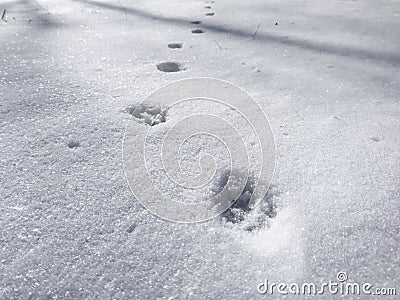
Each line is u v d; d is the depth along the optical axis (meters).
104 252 0.26
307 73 0.54
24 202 0.30
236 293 0.24
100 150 0.36
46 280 0.24
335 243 0.27
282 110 0.44
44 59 0.58
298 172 0.34
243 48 0.65
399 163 0.35
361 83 0.51
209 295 0.24
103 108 0.44
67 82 0.50
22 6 0.95
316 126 0.41
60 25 0.78
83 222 0.29
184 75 0.53
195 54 0.62
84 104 0.44
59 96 0.46
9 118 0.41
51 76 0.52
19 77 0.51
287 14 0.86
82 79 0.51
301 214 0.30
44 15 0.86
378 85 0.50
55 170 0.34
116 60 0.58
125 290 0.24
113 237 0.27
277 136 0.39
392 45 0.65
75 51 0.62
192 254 0.26
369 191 0.32
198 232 0.28
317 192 0.32
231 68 0.56
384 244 0.27
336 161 0.35
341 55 0.61
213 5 0.96
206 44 0.67
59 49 0.63
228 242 0.27
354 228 0.28
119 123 0.41
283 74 0.54
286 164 0.35
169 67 0.58
